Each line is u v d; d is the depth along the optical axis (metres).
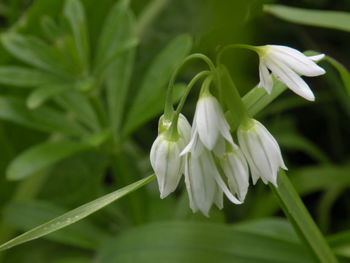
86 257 0.43
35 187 0.47
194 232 0.32
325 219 0.44
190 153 0.24
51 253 0.44
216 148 0.24
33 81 0.37
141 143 0.50
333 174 0.43
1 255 0.44
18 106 0.38
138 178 0.42
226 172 0.25
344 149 0.50
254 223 0.35
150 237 0.33
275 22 0.47
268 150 0.24
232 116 0.25
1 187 0.47
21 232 0.46
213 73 0.24
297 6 0.47
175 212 0.37
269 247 0.32
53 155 0.36
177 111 0.24
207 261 0.32
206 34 0.34
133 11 0.49
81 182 0.47
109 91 0.38
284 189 0.27
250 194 0.46
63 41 0.37
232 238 0.32
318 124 0.51
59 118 0.38
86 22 0.47
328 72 0.46
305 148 0.46
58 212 0.40
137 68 0.49
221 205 0.25
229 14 0.26
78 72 0.38
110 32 0.38
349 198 0.47
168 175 0.25
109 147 0.37
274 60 0.24
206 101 0.24
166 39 0.48
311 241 0.27
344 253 0.31
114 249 0.34
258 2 0.27
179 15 0.48
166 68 0.37
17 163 0.36
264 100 0.27
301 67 0.24
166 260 0.32
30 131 0.47
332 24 0.31
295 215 0.27
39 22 0.46
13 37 0.37
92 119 0.39
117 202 0.43
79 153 0.47
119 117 0.38
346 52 0.49
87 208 0.25
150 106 0.36
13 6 0.50
